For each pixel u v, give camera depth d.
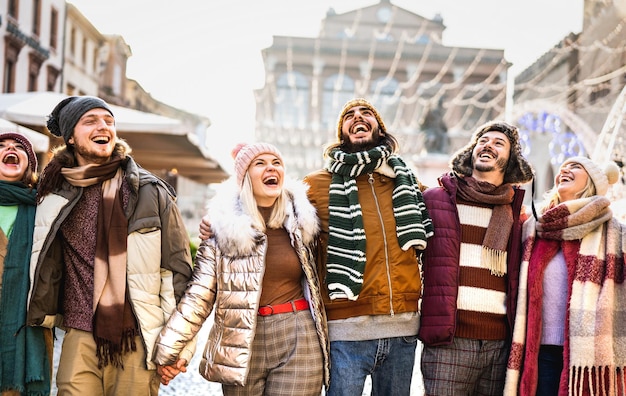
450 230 3.43
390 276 3.30
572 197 3.57
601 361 3.24
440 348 3.39
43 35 22.92
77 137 3.06
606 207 3.41
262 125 45.72
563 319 3.38
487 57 47.62
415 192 3.44
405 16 50.00
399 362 3.37
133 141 10.93
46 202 3.06
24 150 3.32
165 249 3.16
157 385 3.20
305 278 3.23
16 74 20.73
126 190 3.11
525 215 3.74
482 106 46.94
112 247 3.02
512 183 3.62
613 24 18.47
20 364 3.06
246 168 3.20
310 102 46.62
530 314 3.36
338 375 3.27
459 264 3.43
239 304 3.09
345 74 47.28
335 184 3.40
